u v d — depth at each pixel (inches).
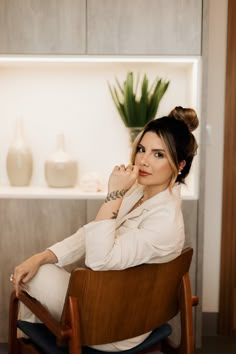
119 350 57.2
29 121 103.2
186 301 57.3
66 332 49.9
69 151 103.7
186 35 85.7
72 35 85.9
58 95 102.4
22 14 85.5
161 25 85.5
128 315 53.7
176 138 56.5
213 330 105.5
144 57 86.6
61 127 103.3
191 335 57.8
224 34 98.3
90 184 92.7
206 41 85.6
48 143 103.6
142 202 63.7
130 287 51.9
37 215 89.7
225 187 101.6
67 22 85.6
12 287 91.2
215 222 103.7
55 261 64.4
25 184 98.0
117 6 85.2
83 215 89.7
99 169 104.0
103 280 49.9
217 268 105.0
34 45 86.1
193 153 59.5
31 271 59.4
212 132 101.0
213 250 104.4
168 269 54.1
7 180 104.3
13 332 63.8
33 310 56.7
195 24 85.4
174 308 59.4
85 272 48.8
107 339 53.3
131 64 95.9
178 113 63.6
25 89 102.3
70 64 95.7
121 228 57.7
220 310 104.6
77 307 50.1
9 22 85.6
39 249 90.3
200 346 92.2
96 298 50.6
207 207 103.3
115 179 53.6
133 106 93.3
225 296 104.3
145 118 94.0
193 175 90.4
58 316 57.3
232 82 98.5
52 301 57.0
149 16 85.4
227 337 103.8
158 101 93.7
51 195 89.2
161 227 54.2
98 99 102.3
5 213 89.6
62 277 58.4
